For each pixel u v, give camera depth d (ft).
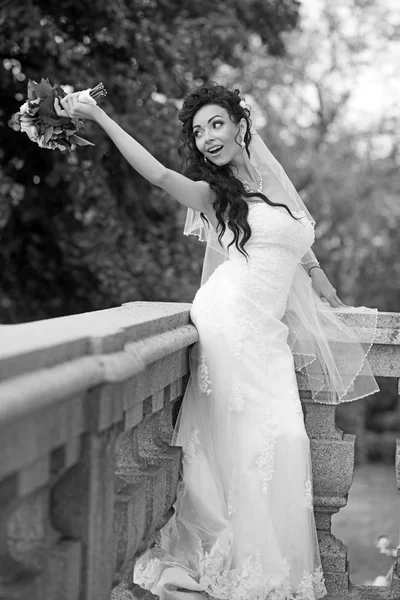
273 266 12.46
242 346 12.06
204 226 13.71
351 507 39.91
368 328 12.61
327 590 12.41
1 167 30.71
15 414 5.28
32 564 6.78
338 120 72.79
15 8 25.94
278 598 11.41
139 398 8.92
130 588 9.88
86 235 30.58
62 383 6.08
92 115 11.56
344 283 71.15
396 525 33.50
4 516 6.05
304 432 11.93
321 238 69.87
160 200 31.81
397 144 72.54
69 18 29.19
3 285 32.55
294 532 11.64
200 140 12.89
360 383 12.78
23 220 30.66
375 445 69.72
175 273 33.68
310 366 12.75
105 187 29.81
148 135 30.48
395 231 72.49
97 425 7.31
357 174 70.90
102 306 33.19
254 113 66.08
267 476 11.69
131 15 31.09
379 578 13.94
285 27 39.70
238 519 11.62
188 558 11.75
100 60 30.89
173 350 9.91
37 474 6.50
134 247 31.60
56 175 28.25
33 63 28.73
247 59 58.49
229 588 11.39
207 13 35.42
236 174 13.20
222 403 11.98
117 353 7.51
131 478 10.07
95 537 7.59
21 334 6.84
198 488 11.88
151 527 10.02
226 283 12.48
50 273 32.50
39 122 11.69
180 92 33.04
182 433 12.20
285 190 13.17
